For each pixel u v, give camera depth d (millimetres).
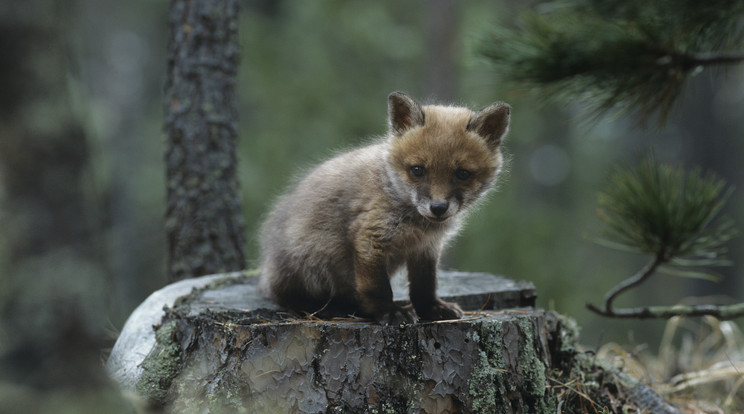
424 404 7477
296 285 9117
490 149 9008
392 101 8789
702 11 8617
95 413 5699
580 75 9562
